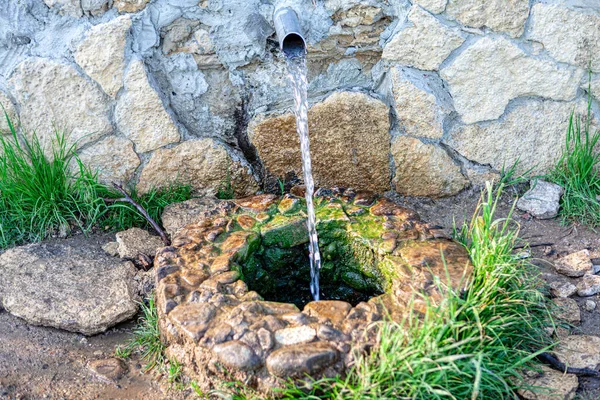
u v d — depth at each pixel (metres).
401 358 1.15
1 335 1.47
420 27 1.69
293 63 1.64
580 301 1.53
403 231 1.47
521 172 1.88
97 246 1.71
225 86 1.77
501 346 1.27
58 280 1.57
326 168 1.86
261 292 1.53
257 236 1.47
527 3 1.68
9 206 1.75
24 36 1.64
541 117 1.82
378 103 1.78
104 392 1.35
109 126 1.74
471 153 1.84
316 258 1.52
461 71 1.74
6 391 1.34
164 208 1.76
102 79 1.68
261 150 1.83
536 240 1.73
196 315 1.25
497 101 1.78
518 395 1.28
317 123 1.80
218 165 1.83
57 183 1.74
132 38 1.67
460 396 1.21
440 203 1.88
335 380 1.17
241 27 1.70
